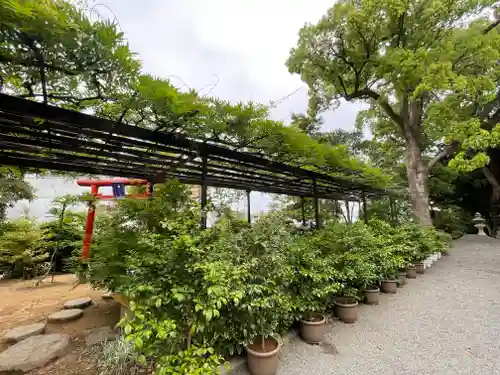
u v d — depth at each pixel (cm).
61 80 165
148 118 219
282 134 287
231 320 210
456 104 804
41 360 225
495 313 352
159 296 168
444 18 851
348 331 301
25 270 593
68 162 297
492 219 1413
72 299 410
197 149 276
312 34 913
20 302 397
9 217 668
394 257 470
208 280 175
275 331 248
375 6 783
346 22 844
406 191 1069
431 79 722
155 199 225
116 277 216
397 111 1188
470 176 1440
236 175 408
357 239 409
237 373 213
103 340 263
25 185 614
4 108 161
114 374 210
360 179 547
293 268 280
